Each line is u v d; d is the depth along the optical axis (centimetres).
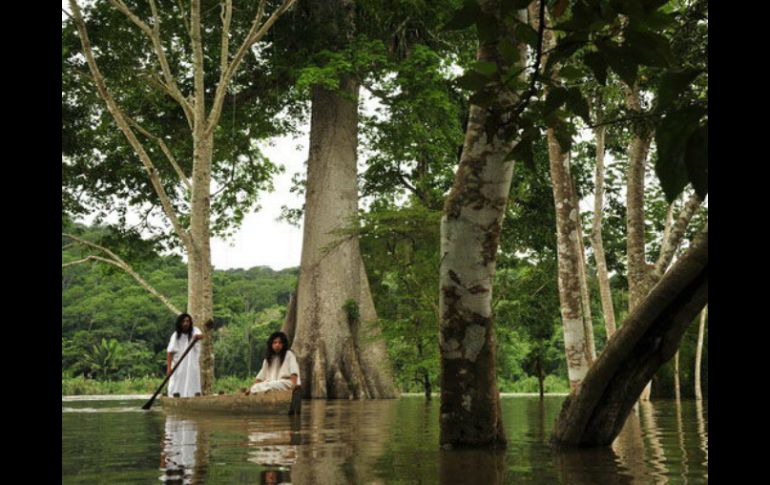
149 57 2402
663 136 199
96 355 6275
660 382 3047
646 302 538
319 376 2344
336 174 2552
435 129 2558
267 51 2592
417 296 2322
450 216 596
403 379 2794
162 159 2625
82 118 2577
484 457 532
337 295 2455
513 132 322
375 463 498
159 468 484
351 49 2372
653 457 532
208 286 1719
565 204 1212
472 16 269
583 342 1180
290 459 527
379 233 2247
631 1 242
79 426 928
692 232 2434
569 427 611
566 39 261
